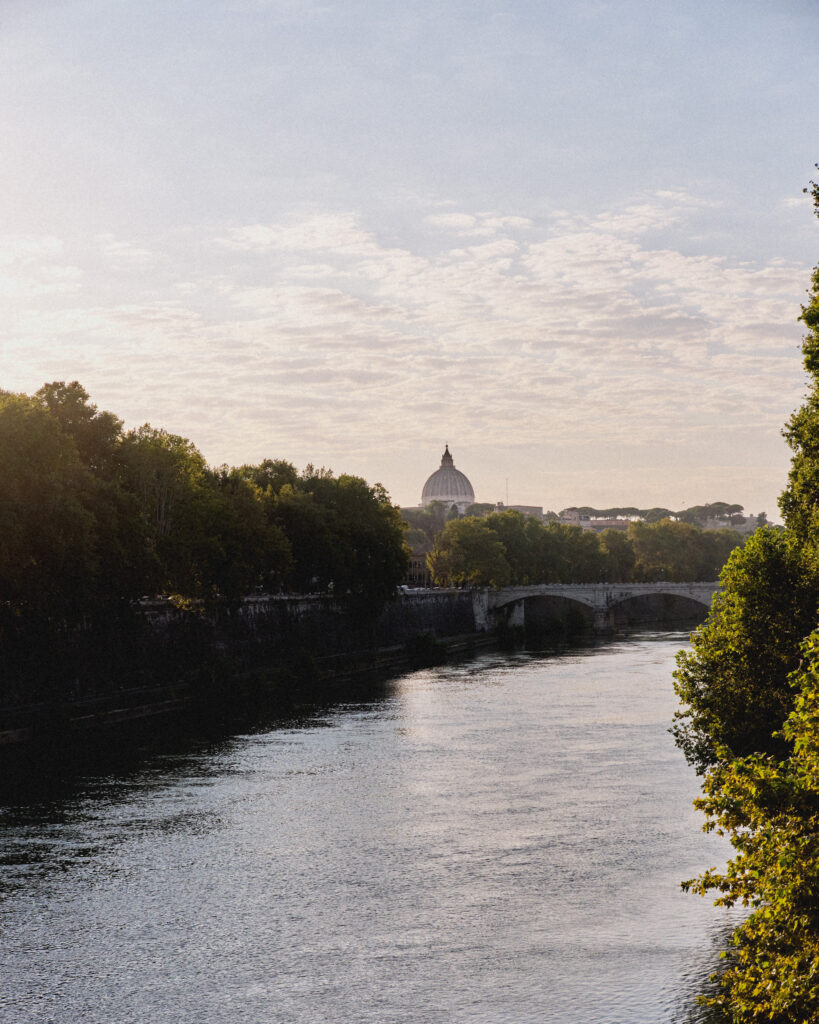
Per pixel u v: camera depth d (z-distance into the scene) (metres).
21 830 51.56
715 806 22.84
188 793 59.12
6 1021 31.80
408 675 121.44
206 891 42.72
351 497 151.38
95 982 34.41
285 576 126.44
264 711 91.50
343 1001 32.94
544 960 35.72
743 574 41.75
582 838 49.22
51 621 85.94
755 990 19.47
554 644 174.75
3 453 73.62
